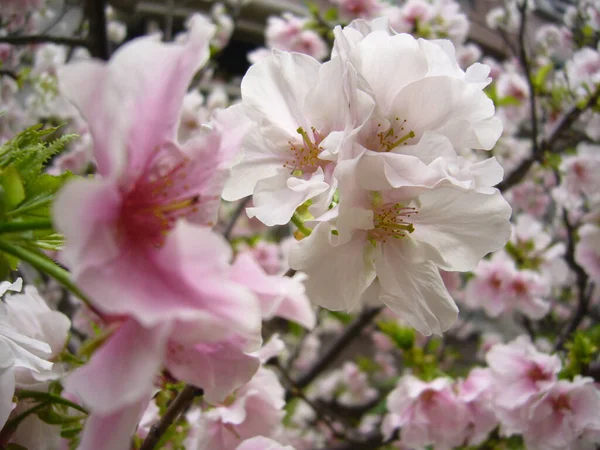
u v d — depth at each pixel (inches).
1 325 4.1
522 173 13.5
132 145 2.9
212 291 2.6
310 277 4.4
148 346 2.5
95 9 11.9
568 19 18.6
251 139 4.7
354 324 15.2
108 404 2.4
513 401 8.7
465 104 4.4
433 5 15.6
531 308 13.3
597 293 15.6
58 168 13.8
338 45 4.3
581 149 13.5
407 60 4.3
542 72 13.7
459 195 4.5
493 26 23.3
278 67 4.8
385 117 4.4
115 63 2.7
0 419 3.6
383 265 4.4
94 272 2.5
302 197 4.3
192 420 6.3
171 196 3.1
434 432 9.5
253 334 3.1
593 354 10.0
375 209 4.4
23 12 14.8
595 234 12.8
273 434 5.9
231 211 19.0
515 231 14.0
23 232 3.2
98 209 2.5
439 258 4.5
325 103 4.5
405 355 11.2
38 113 15.5
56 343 4.7
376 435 12.7
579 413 8.5
